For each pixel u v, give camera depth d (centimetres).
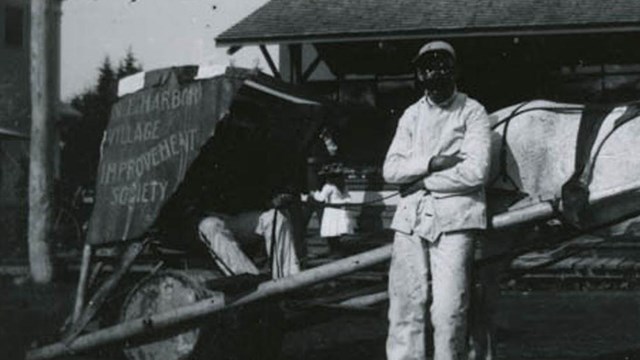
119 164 821
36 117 1639
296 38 2031
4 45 3284
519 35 1972
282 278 722
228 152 851
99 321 833
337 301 782
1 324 1052
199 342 747
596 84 2181
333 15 2100
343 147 2116
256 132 885
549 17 1972
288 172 904
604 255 1511
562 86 2200
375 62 2259
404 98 2245
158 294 764
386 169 649
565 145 731
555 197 678
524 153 737
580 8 1991
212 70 796
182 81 793
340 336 994
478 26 1977
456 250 619
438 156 623
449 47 640
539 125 739
